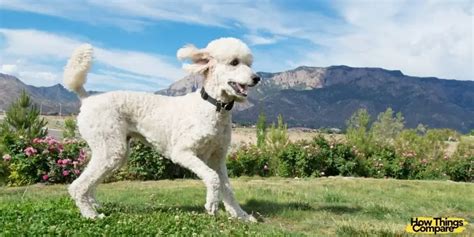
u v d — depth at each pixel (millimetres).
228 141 2744
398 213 3125
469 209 3428
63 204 2771
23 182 4715
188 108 2670
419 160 6590
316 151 6027
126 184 4539
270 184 4484
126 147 2693
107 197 3516
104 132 2594
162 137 2693
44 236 2021
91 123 2600
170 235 2115
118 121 2641
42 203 2812
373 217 3002
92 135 2596
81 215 2535
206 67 2635
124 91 2730
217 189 2561
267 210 3055
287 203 3285
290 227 2670
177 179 5137
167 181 4844
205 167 2576
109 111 2623
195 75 2711
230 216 2648
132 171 5051
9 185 4688
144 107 2689
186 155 2609
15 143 4785
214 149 2729
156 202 3236
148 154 5086
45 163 4742
